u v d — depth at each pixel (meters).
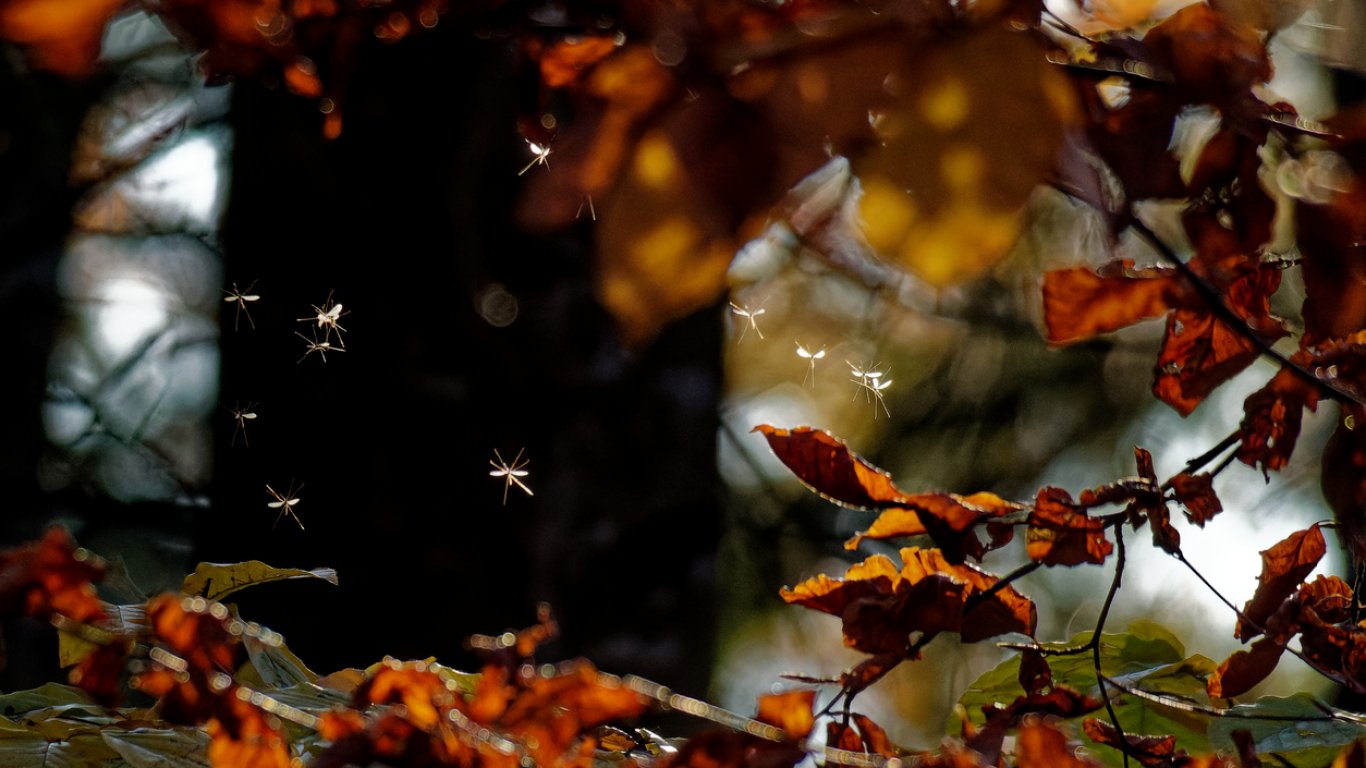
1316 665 1.47
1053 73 1.09
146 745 1.44
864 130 1.09
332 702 1.51
